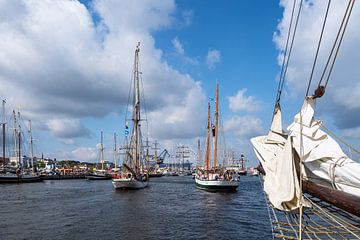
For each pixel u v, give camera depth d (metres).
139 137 74.50
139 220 30.86
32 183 99.81
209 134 71.12
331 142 7.60
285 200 7.46
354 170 6.53
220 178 63.50
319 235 13.95
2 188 76.88
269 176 8.84
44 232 25.67
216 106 65.38
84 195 56.94
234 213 34.91
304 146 7.57
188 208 39.22
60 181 117.06
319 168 7.39
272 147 9.98
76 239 23.31
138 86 74.94
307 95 8.42
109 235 24.52
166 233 25.16
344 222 7.68
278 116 10.98
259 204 42.97
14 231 26.09
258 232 25.19
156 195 56.12
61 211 37.09
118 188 64.75
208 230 26.17
